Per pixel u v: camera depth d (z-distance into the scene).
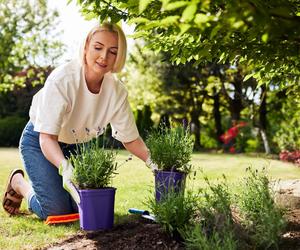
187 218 2.16
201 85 16.33
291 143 10.00
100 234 2.37
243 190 2.38
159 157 2.65
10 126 18.70
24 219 2.87
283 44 1.93
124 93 2.81
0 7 15.25
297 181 4.44
